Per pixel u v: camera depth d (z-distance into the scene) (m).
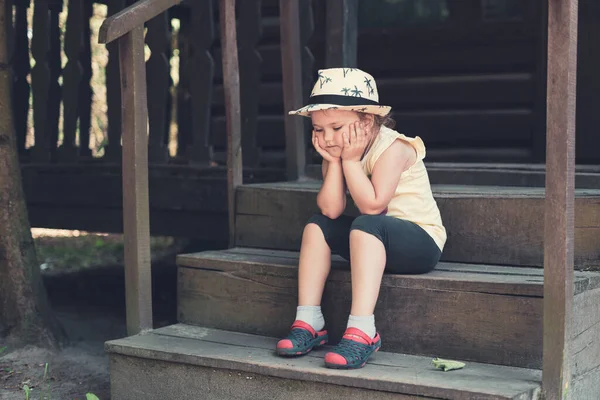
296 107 4.81
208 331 3.64
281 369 2.97
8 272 4.53
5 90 4.57
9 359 4.34
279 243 4.02
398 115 6.16
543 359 2.78
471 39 5.89
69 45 6.10
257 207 4.08
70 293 6.46
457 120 5.98
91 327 5.26
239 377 3.11
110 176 5.86
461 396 2.66
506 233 3.42
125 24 3.48
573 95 2.73
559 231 2.73
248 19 5.49
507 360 3.00
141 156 3.63
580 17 5.45
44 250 8.62
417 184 3.24
